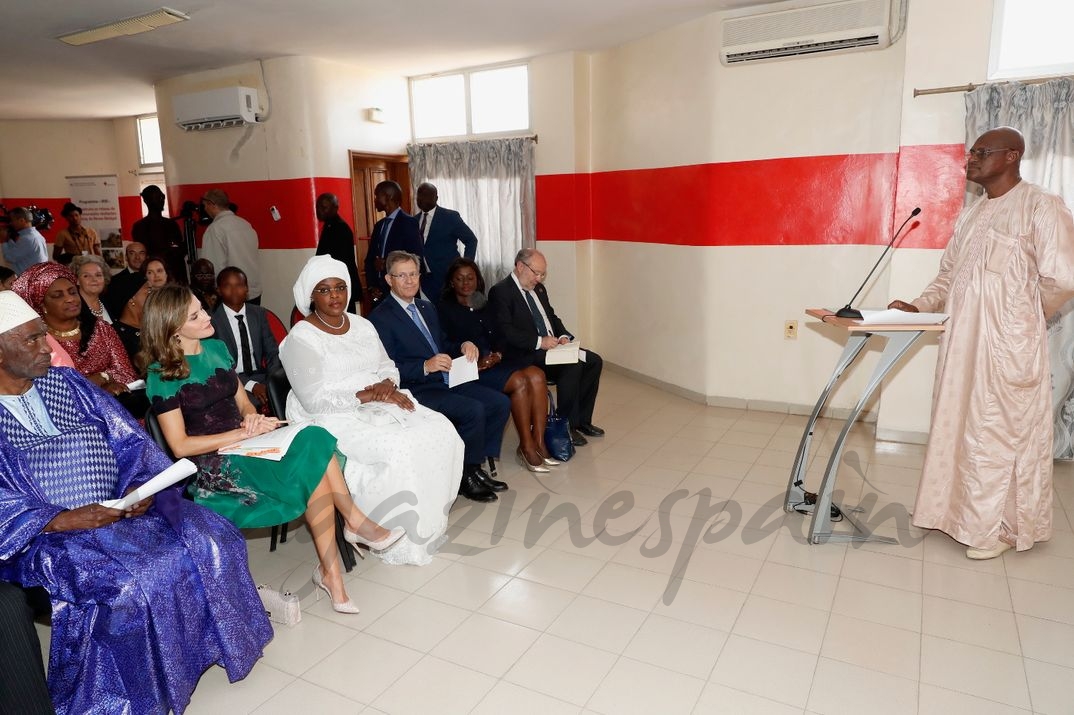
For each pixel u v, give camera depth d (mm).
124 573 1900
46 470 2049
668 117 5184
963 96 3828
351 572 2861
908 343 2818
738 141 4754
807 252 4676
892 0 4137
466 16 4758
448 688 2150
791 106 4555
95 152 9766
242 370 3625
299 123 6043
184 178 6957
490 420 3531
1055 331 3732
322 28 5043
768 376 4965
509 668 2238
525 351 3891
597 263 6266
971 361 2807
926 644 2312
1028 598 2578
